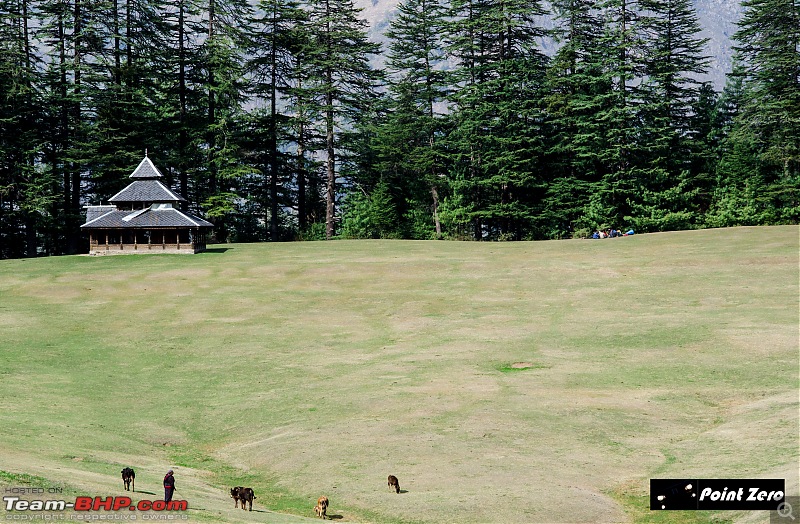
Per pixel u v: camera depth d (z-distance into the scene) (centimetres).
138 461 2686
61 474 2230
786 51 8656
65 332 4562
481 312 4797
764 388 3178
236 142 8825
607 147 8825
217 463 2753
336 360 3953
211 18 8950
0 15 7900
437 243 7606
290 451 2728
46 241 8756
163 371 3881
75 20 8156
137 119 8262
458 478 2355
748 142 8775
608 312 4619
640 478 2369
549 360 3741
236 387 3600
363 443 2723
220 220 8744
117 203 7331
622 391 3234
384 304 5081
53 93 8150
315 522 2044
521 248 6944
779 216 8444
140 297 5372
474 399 3167
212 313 4959
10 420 2978
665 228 8556
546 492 2220
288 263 6366
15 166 7744
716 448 2553
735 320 4206
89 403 3372
